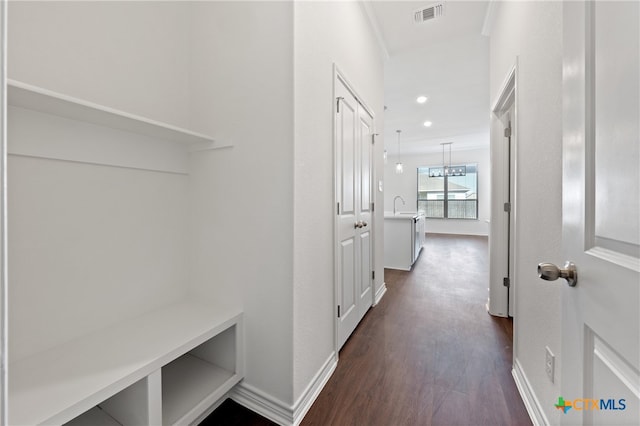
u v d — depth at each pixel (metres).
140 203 1.44
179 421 1.12
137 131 1.36
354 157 2.23
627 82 0.52
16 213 1.03
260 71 1.40
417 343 2.07
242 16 1.46
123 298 1.36
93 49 1.26
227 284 1.53
